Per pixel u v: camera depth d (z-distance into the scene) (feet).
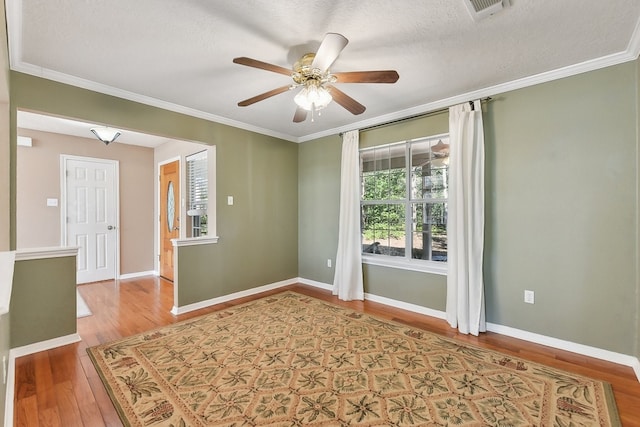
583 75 8.05
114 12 5.87
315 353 8.16
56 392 6.43
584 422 5.58
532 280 8.93
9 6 5.52
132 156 17.43
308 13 5.93
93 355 8.01
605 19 6.11
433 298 10.98
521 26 6.35
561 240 8.45
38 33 6.52
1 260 5.16
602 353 7.88
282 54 7.48
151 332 9.50
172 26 6.34
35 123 13.07
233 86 9.34
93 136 15.64
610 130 7.73
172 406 6.02
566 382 6.83
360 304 12.32
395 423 5.59
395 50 7.30
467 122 9.72
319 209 14.98
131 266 17.33
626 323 7.57
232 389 6.58
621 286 7.63
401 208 12.12
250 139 13.70
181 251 11.37
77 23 6.19
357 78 6.59
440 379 6.95
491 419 5.68
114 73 8.45
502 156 9.39
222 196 12.66
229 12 5.90
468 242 9.61
